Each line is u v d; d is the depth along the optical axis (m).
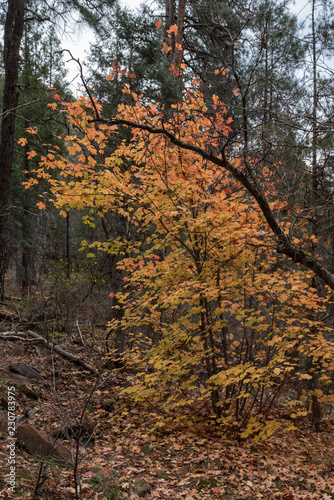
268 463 5.04
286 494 4.27
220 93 6.34
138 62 9.68
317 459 5.66
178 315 7.79
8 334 7.23
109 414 5.89
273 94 4.68
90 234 12.93
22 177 14.90
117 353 6.95
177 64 8.91
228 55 7.53
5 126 10.37
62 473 3.81
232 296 5.78
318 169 5.02
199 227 5.22
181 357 5.75
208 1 6.05
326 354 5.44
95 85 9.13
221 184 5.99
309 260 4.55
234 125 6.51
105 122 4.18
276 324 6.00
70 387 6.37
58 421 4.89
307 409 7.69
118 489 3.79
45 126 12.45
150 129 4.27
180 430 5.82
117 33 10.18
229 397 6.02
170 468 4.66
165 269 5.75
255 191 4.55
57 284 8.46
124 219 7.90
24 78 13.24
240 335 6.70
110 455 4.67
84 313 9.04
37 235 15.18
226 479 4.45
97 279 8.37
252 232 4.94
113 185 5.12
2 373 5.88
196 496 3.98
